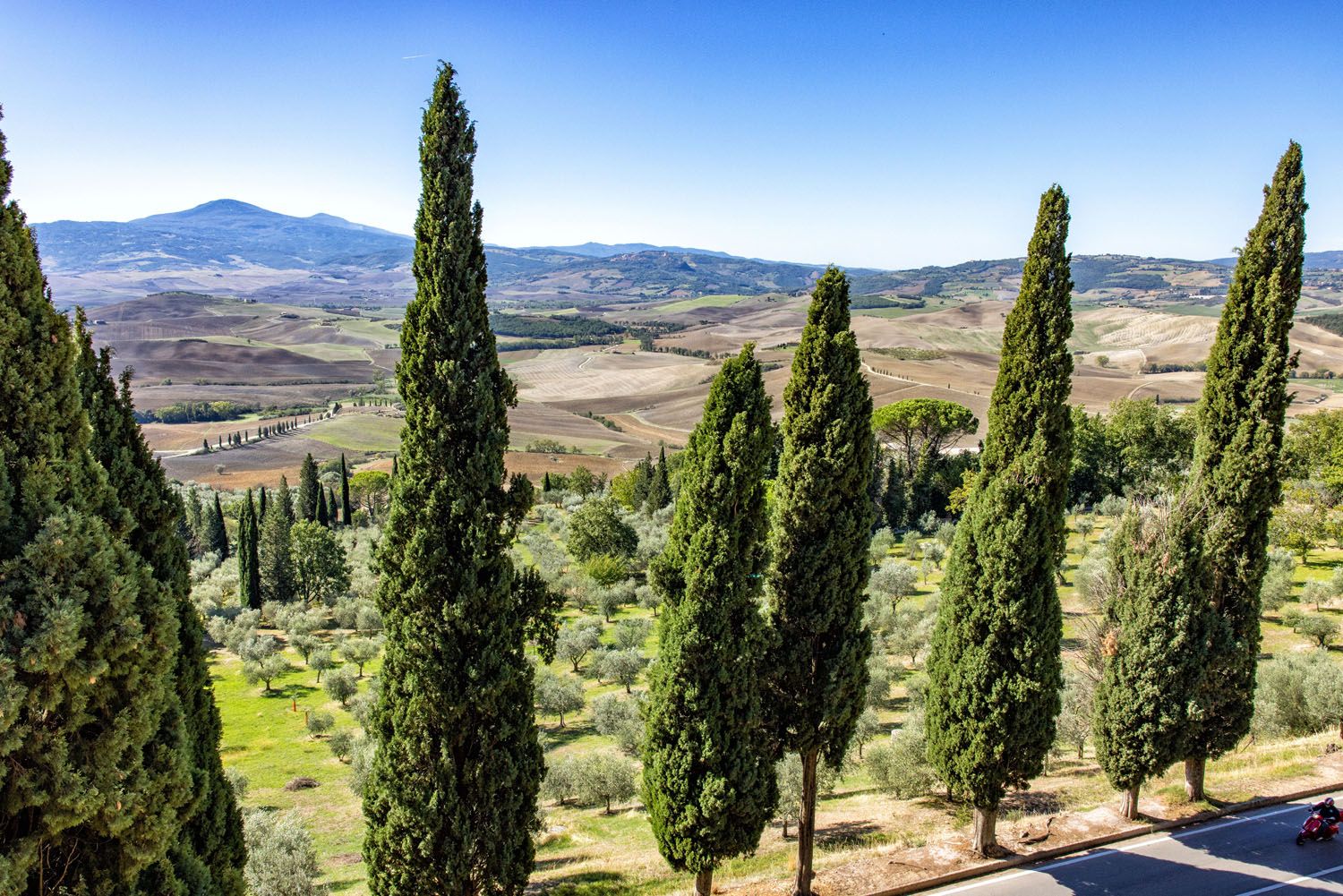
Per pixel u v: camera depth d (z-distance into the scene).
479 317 14.90
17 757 8.82
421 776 14.83
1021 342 18.98
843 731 18.58
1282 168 21.39
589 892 19.62
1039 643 19.02
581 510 78.12
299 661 62.56
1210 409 23.05
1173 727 21.28
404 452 14.85
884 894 18.75
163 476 15.23
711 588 16.52
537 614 16.02
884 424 95.38
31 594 8.70
